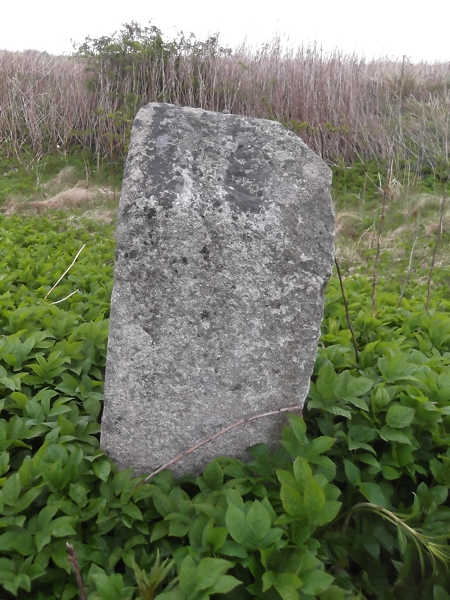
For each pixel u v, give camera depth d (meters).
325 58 8.78
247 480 1.76
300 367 1.80
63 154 8.48
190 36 8.65
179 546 1.64
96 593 1.40
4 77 8.89
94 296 3.23
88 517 1.61
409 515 1.67
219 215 1.65
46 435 1.83
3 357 2.28
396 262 5.40
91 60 8.52
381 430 1.87
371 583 1.71
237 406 1.81
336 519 1.80
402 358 2.17
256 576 1.42
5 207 6.70
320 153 8.18
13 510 1.55
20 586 1.44
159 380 1.76
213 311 1.71
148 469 1.86
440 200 6.65
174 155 1.70
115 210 6.64
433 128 8.01
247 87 8.50
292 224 1.70
